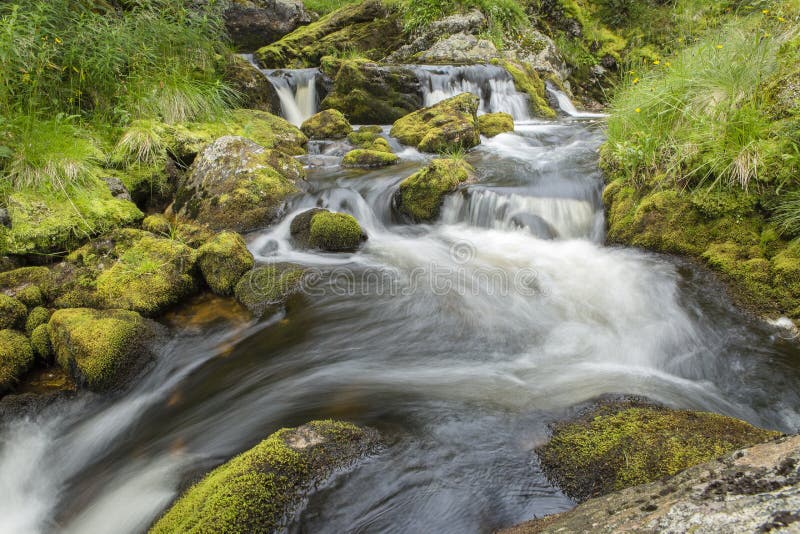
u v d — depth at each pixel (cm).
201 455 264
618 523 138
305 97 1078
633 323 369
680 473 160
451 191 575
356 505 213
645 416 242
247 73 908
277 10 1434
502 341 359
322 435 240
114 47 619
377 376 324
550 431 250
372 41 1320
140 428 303
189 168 614
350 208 591
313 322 397
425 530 203
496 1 1302
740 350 329
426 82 1016
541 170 622
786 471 124
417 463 235
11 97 531
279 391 314
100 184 528
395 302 417
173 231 532
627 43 1321
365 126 962
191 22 772
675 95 488
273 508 205
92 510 244
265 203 562
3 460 286
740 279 371
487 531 199
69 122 588
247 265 464
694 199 419
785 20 494
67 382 352
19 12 545
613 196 497
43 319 391
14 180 487
